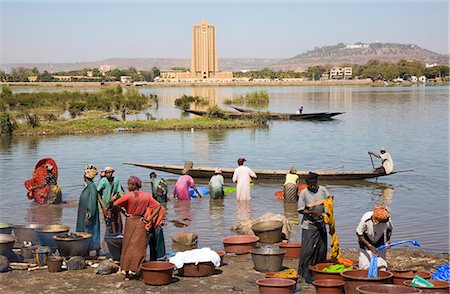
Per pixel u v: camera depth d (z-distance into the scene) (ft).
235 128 149.48
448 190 69.97
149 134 136.26
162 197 63.10
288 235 48.03
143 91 470.80
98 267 37.63
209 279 36.68
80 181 76.13
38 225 44.04
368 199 64.90
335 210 59.21
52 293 33.94
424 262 40.98
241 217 56.59
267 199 65.77
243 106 244.63
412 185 73.56
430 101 266.98
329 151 106.83
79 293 33.91
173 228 52.13
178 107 234.58
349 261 36.96
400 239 47.83
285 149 109.60
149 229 36.52
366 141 121.19
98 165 90.22
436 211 58.29
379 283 31.68
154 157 99.35
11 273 37.76
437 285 32.04
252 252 38.50
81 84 598.75
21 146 114.32
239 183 64.69
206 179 79.30
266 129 146.92
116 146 113.80
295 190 63.10
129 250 36.09
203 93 410.11
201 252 37.55
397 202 63.16
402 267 39.83
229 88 573.33
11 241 39.45
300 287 34.55
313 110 219.00
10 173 82.38
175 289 34.63
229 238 44.09
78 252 39.65
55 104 216.13
